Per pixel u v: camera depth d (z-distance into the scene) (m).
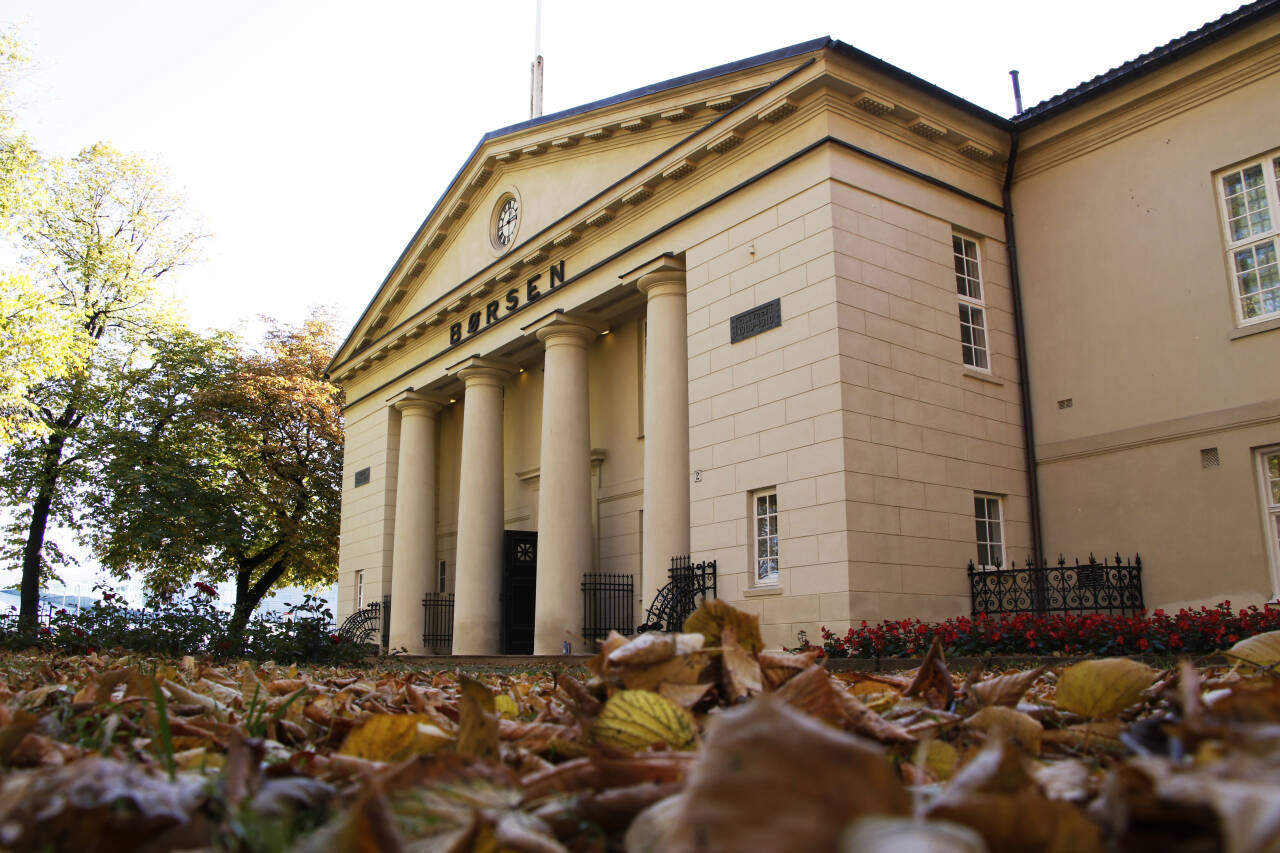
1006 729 2.02
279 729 2.68
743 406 16.47
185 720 2.63
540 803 1.39
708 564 16.59
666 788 1.35
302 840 1.19
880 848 0.69
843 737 0.84
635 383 22.31
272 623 16.53
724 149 17.58
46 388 31.70
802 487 15.22
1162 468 15.54
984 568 16.34
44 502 31.91
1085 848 0.90
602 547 22.47
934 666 2.96
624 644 2.55
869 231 15.88
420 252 27.36
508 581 23.69
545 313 21.81
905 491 15.30
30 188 29.50
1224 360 14.99
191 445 33.31
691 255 18.02
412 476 27.28
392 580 27.47
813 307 15.49
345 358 31.38
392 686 5.20
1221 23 14.95
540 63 28.53
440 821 1.23
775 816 0.78
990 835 0.91
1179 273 15.69
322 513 36.81
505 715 3.03
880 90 16.20
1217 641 10.47
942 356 16.42
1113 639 11.30
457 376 25.36
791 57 16.12
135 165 34.19
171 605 16.36
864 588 14.40
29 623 18.69
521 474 25.59
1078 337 16.97
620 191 19.47
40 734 2.46
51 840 1.12
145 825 1.14
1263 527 14.31
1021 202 18.19
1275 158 14.76
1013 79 21.67
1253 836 0.66
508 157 23.78
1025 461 17.34
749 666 2.40
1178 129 15.93
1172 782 0.89
